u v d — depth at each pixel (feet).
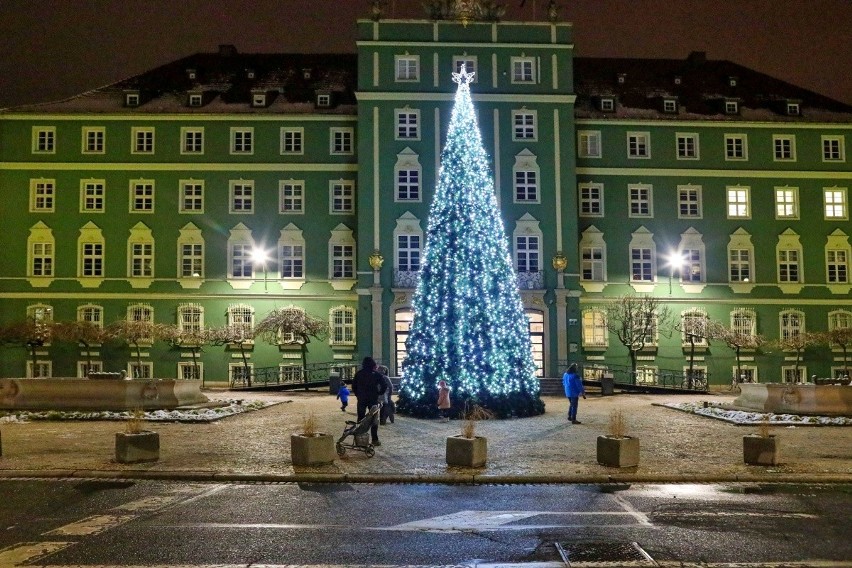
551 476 51.60
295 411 104.22
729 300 179.11
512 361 95.20
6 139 177.99
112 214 177.06
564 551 33.55
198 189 178.81
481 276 94.43
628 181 181.37
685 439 72.90
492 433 77.41
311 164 179.01
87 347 172.04
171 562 31.83
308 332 166.09
